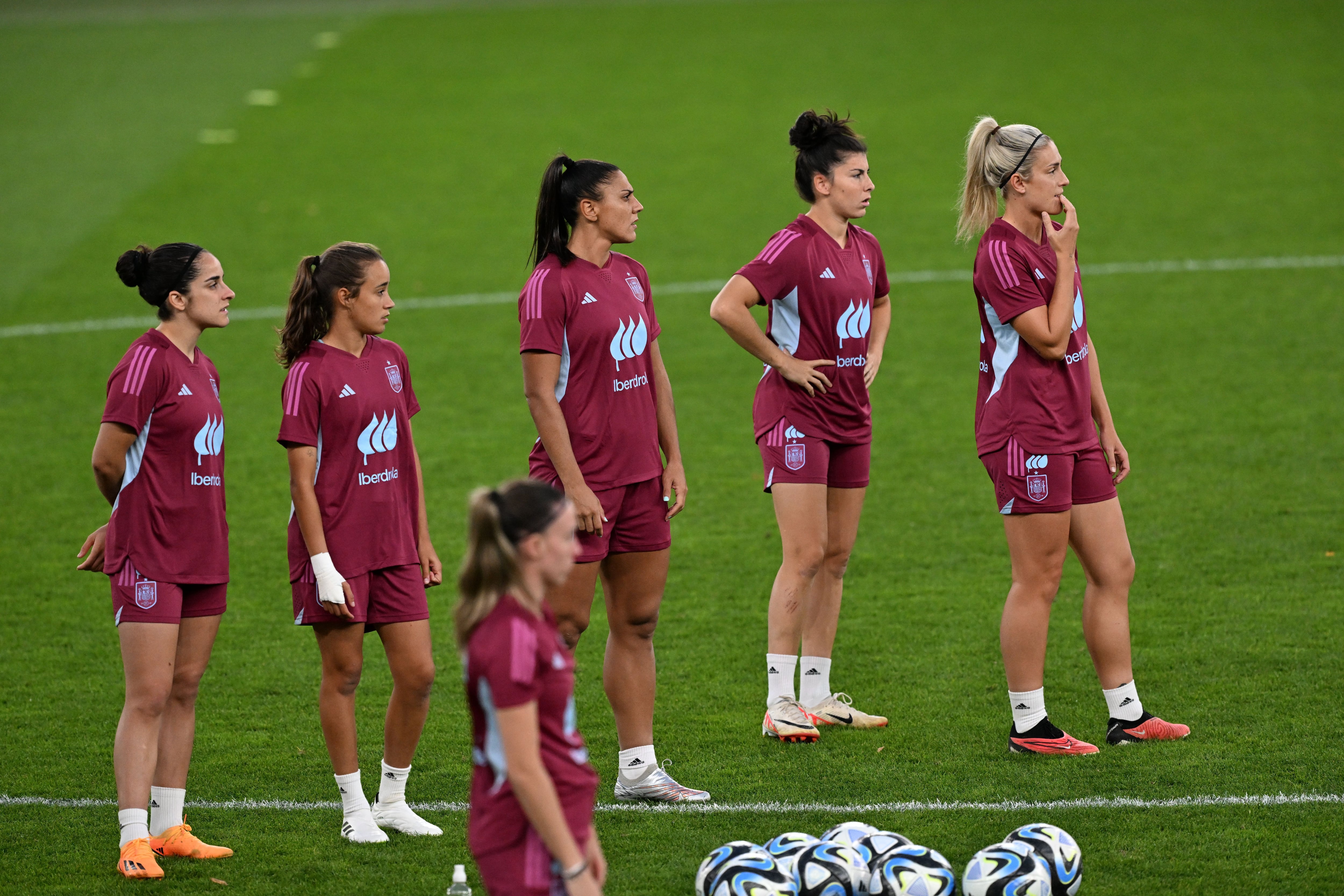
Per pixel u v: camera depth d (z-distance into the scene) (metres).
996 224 21.95
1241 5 91.81
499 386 45.00
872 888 16.72
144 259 18.97
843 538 23.77
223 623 29.03
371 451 19.30
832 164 22.42
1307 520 32.19
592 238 20.52
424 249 59.28
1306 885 17.50
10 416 42.66
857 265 22.95
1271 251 53.47
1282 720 22.73
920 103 77.00
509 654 12.98
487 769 13.56
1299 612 27.31
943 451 38.47
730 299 22.48
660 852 19.03
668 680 25.84
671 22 98.19
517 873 13.34
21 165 71.50
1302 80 75.94
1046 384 21.83
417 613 19.64
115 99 83.75
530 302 20.16
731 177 67.25
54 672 26.70
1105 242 55.94
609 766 22.41
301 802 21.19
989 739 22.73
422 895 17.98
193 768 22.45
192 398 18.95
